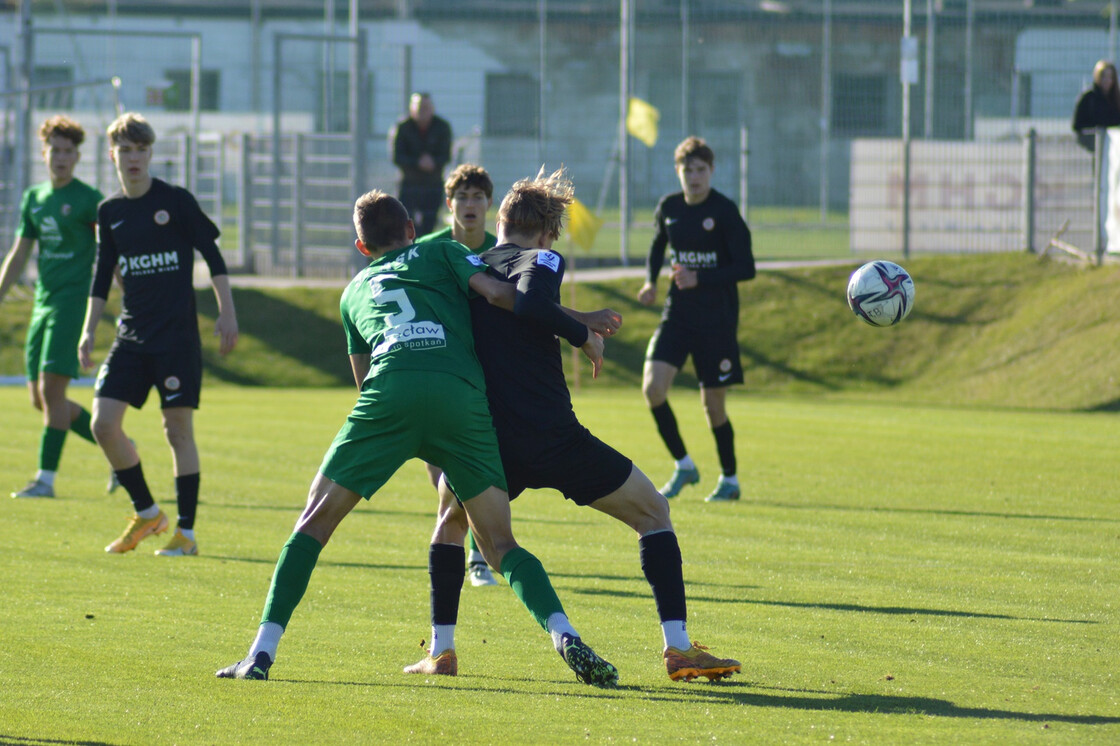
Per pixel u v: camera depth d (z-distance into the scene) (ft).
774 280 236.63
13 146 262.88
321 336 232.73
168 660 56.18
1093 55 325.01
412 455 54.85
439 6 396.98
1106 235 220.64
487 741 43.78
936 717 47.44
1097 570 80.59
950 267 233.96
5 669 53.93
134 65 437.17
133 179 88.84
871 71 362.94
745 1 376.07
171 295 88.89
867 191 248.73
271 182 269.03
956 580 77.41
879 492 114.73
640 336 225.56
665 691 51.80
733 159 380.58
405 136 239.91
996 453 139.54
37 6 431.02
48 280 111.65
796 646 60.44
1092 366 190.80
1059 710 48.67
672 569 54.70
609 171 327.88
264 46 445.78
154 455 137.49
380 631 64.08
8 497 110.73
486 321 56.24
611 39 392.27
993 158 240.94
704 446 146.72
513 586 53.72
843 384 207.10
